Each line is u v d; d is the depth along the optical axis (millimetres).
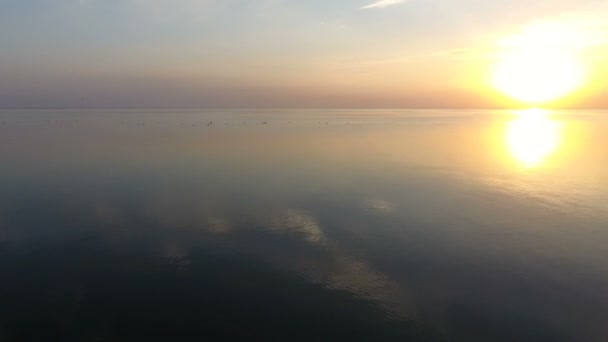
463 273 14930
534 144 56656
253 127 91125
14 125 92562
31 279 14289
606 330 11586
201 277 14555
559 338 11281
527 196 25562
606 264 15508
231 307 12734
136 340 11164
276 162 39219
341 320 12125
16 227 19297
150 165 36812
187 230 19188
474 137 67938
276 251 16812
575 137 67500
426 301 13133
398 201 24406
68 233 18594
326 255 16453
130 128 84625
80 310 12492
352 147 52375
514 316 12305
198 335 11406
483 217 21141
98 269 15078
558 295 13398
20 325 11750
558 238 18125
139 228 19391
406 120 134625
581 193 26266
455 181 30359
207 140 59438
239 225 19969
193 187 27828
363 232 19047
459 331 11617
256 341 11195
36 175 31625
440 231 19141
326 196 25594
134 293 13461
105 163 37594
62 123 102312
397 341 11188
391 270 15195
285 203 23875
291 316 12305
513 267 15375
